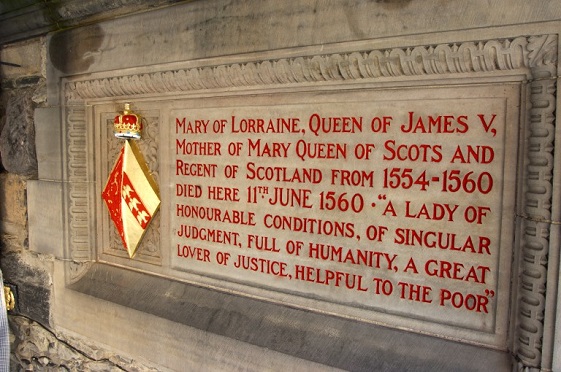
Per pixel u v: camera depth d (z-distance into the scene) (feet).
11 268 10.96
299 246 6.88
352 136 6.34
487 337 5.59
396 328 6.16
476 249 5.61
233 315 7.35
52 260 9.91
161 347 8.04
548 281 5.00
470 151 5.58
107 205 9.14
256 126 7.16
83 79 9.16
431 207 5.85
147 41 8.04
